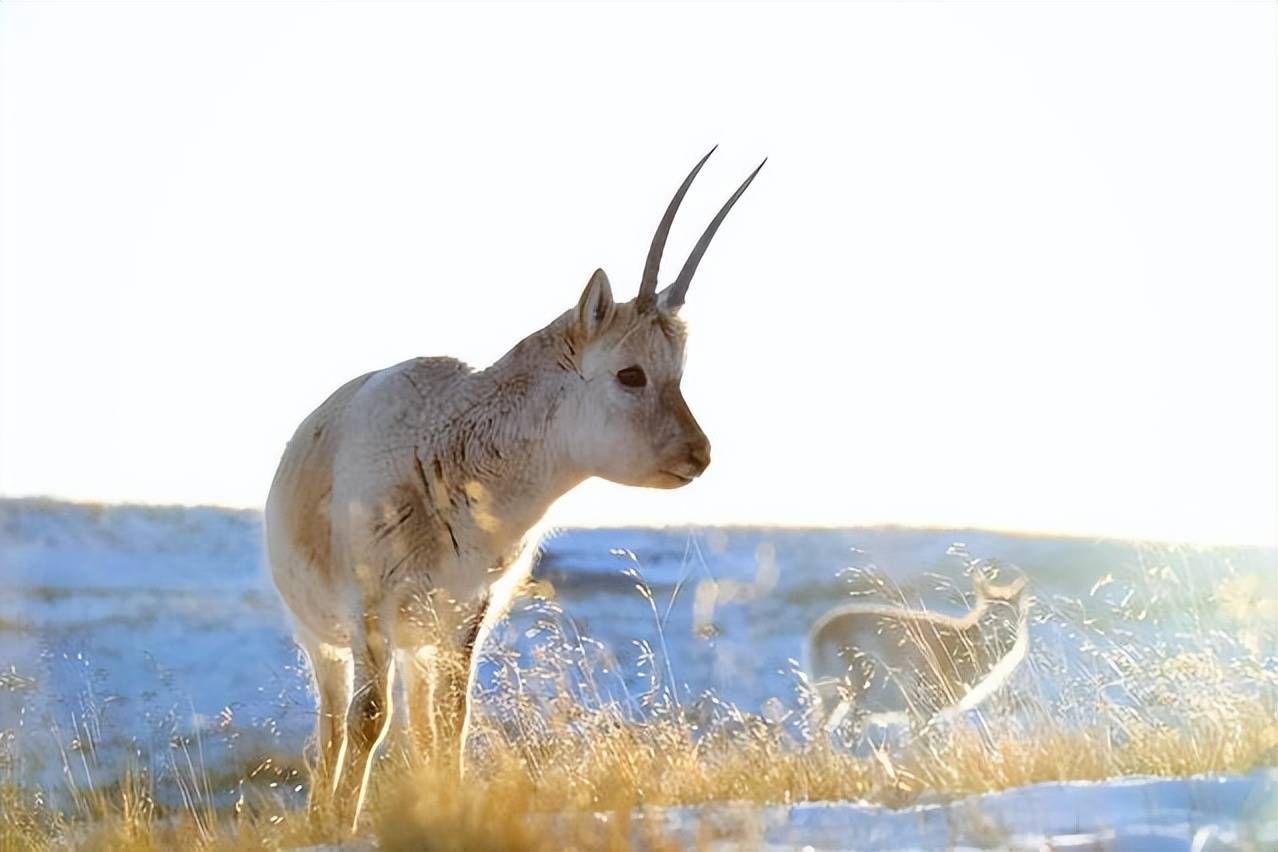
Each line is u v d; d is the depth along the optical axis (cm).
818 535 5156
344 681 1914
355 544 1755
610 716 1792
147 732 2608
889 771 1708
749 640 3591
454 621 1769
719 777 1719
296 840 1588
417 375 1822
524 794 1478
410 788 1466
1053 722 1897
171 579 4978
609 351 1780
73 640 3747
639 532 5181
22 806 1833
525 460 1781
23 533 5497
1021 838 1397
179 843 1666
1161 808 1492
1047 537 4872
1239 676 1891
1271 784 1538
